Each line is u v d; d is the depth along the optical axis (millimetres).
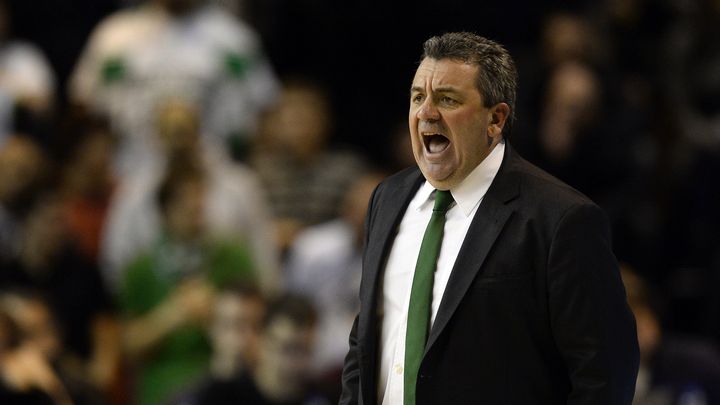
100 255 27891
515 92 12812
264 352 22172
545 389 12469
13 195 27453
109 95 29578
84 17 35625
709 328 27859
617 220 29094
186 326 24891
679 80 31094
